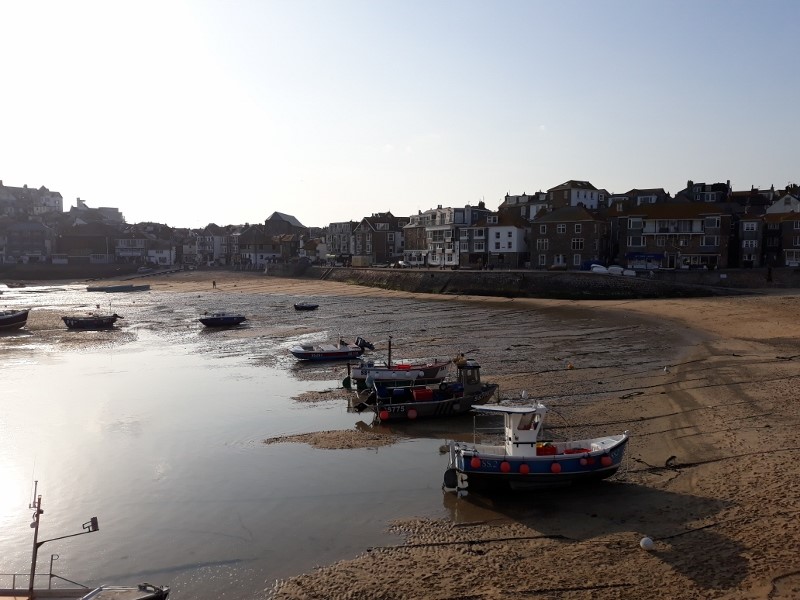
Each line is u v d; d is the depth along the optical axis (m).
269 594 12.79
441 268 101.50
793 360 32.41
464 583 12.66
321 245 155.00
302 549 14.73
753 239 81.88
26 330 57.19
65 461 21.36
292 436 23.91
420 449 22.22
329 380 34.22
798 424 21.19
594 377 31.42
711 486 16.67
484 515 16.30
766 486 16.16
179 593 12.97
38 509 12.70
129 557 14.59
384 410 25.53
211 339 50.84
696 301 62.50
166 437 24.00
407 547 14.58
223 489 18.62
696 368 31.77
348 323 58.84
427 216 115.94
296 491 18.36
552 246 90.12
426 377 30.56
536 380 31.25
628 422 23.17
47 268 132.50
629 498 16.59
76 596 12.03
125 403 29.38
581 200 102.38
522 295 77.56
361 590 12.67
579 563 13.17
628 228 85.56
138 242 156.25
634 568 12.75
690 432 21.36
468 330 51.34
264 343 48.25
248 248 154.88
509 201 123.94
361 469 20.12
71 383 34.00
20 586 13.28
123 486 19.06
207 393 31.38
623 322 53.56
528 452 17.89
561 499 16.95
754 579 11.82
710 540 13.66
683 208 84.25
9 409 28.38
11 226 148.88
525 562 13.44
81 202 196.25
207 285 113.12
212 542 15.25
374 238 132.75
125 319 65.62
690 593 11.61
